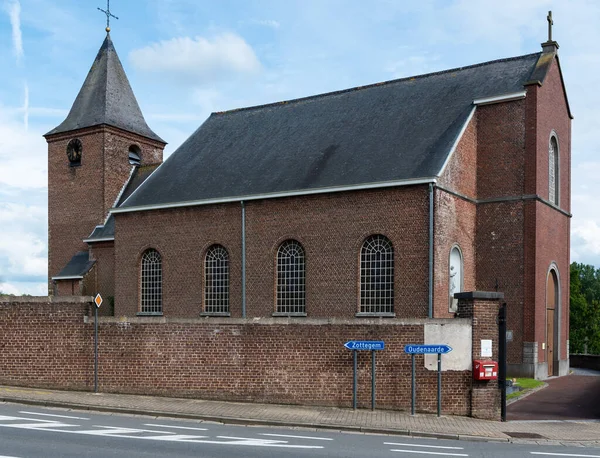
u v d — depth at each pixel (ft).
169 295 94.27
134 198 100.37
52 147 124.88
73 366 59.21
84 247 119.34
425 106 89.86
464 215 81.71
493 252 83.05
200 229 92.43
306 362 53.78
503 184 83.41
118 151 121.60
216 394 55.52
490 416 50.70
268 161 94.32
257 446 35.63
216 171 98.02
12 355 60.49
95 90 124.88
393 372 52.01
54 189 123.95
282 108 106.42
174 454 32.45
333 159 87.35
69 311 59.67
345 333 53.21
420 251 75.15
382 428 44.09
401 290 76.07
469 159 83.61
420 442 40.32
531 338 79.41
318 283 82.07
